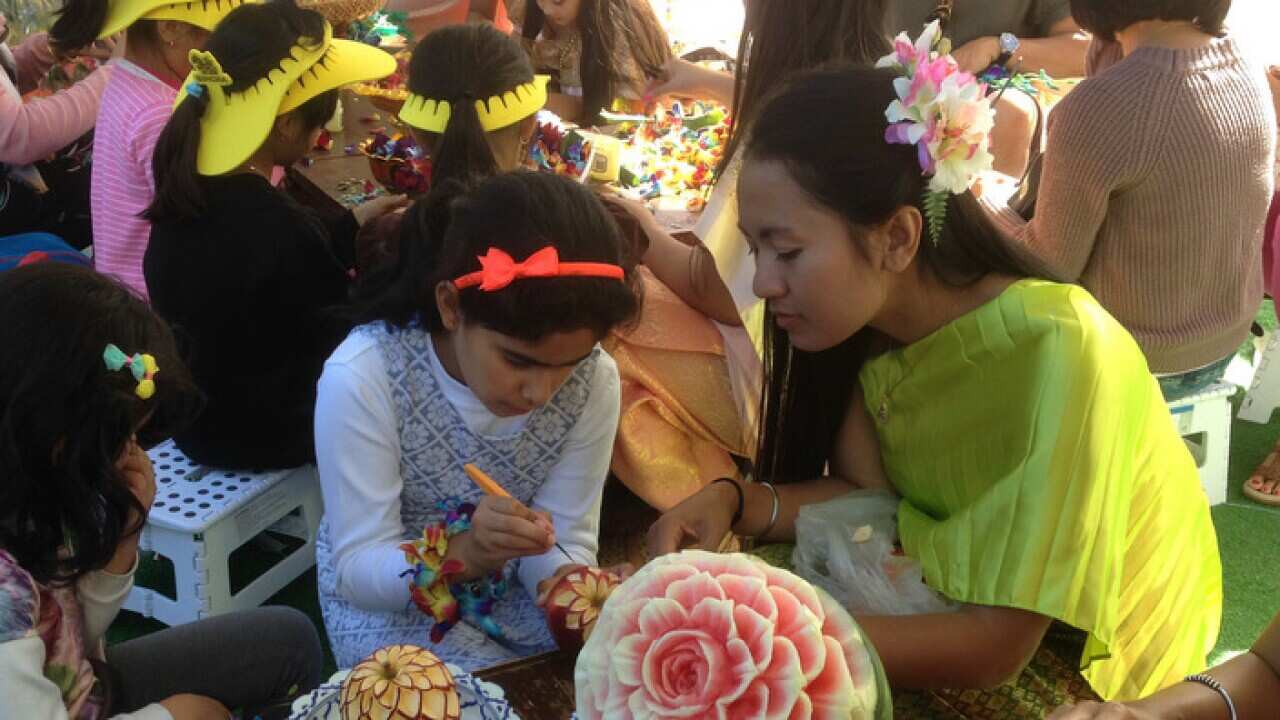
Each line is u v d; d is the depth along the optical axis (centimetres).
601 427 173
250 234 223
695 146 294
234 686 171
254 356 228
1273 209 315
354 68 239
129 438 131
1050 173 230
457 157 230
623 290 146
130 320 130
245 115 222
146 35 267
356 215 258
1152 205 227
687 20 495
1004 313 141
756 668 100
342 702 119
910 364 153
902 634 135
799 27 192
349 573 162
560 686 135
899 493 169
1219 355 254
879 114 134
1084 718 115
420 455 167
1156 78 218
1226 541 272
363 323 165
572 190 149
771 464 182
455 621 155
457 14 401
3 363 123
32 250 290
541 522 147
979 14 349
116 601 142
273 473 239
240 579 252
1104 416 134
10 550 127
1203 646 159
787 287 140
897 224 137
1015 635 135
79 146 335
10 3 358
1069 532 132
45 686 121
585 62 321
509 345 145
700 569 109
